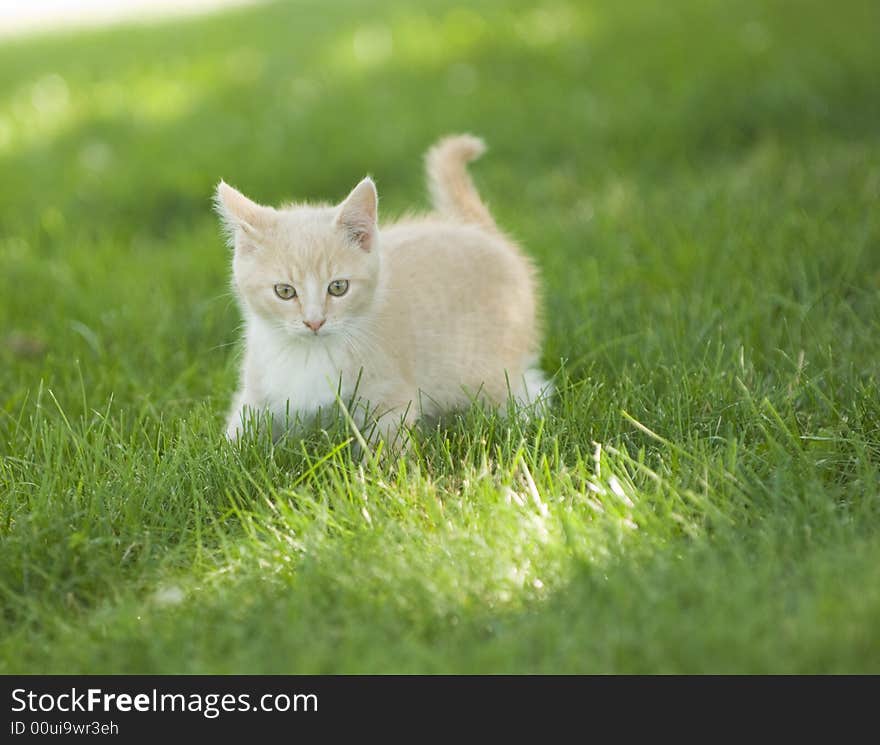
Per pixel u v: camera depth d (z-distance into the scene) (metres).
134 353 8.16
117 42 23.23
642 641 4.33
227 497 5.73
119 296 9.29
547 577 4.88
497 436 6.20
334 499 5.47
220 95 16.78
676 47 16.23
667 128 13.20
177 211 12.62
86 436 6.20
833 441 5.85
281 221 6.33
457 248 7.15
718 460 5.66
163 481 5.70
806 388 6.43
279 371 6.39
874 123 12.99
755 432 6.10
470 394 6.66
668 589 4.66
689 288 8.43
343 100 15.65
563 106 14.27
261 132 14.63
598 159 12.56
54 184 13.33
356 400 6.27
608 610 4.54
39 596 5.13
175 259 10.38
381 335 6.38
